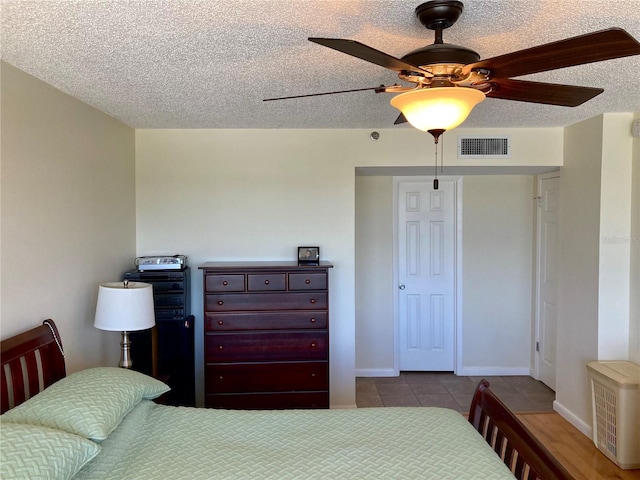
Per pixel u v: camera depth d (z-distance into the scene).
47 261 2.47
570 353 3.68
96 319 2.71
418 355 4.79
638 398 2.94
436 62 1.56
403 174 4.41
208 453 1.84
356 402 4.09
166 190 3.79
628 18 1.72
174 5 1.61
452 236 4.72
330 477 1.66
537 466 1.54
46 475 1.37
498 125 3.68
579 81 2.50
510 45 1.98
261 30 1.83
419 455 1.81
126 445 1.85
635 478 2.88
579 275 3.55
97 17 1.70
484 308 4.71
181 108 3.09
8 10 1.63
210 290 3.42
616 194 3.28
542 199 4.46
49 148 2.50
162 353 3.51
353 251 3.84
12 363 2.04
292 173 3.82
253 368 3.45
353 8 1.64
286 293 3.45
